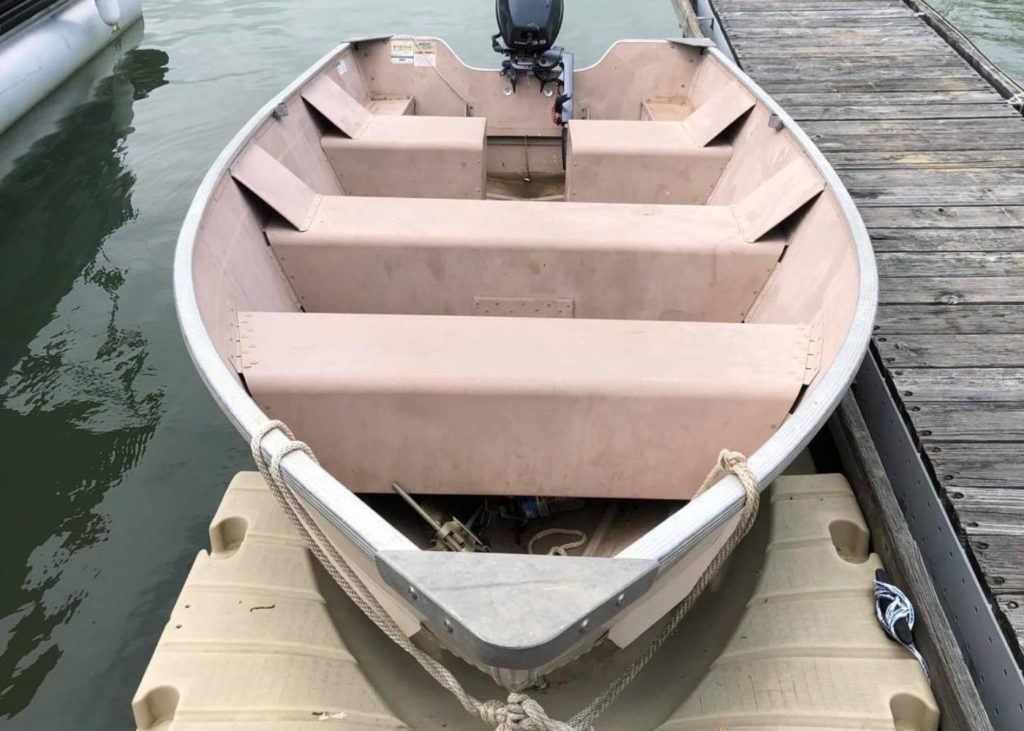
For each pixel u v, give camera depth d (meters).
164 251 4.31
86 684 2.30
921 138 3.99
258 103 5.91
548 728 1.33
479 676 1.94
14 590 2.56
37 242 4.39
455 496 2.25
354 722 1.71
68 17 6.41
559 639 1.09
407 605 1.37
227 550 2.23
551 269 2.44
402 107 3.88
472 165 3.17
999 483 2.12
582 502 2.27
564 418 1.90
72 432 3.17
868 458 2.37
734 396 1.87
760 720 1.73
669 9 7.85
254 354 1.93
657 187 3.21
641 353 1.96
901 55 5.09
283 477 1.48
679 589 1.58
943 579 2.12
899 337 2.64
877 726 1.71
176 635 1.87
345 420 1.92
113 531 2.77
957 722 1.76
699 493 1.52
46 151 5.29
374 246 2.43
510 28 3.68
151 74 6.40
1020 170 3.66
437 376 1.88
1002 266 2.98
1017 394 2.40
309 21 7.53
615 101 4.07
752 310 2.49
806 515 2.28
